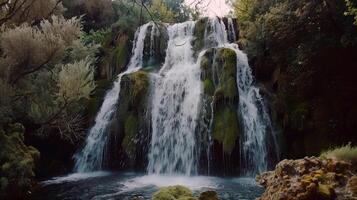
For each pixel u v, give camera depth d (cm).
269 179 648
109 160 1286
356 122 1053
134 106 1262
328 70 1115
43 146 1236
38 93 846
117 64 1569
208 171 1123
